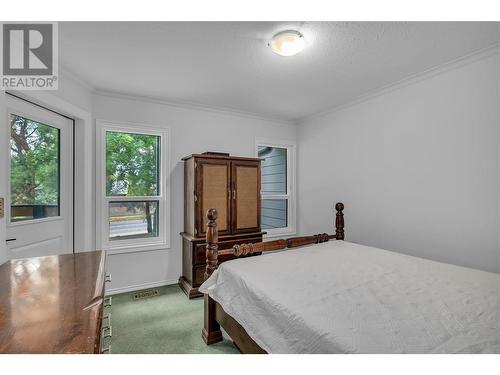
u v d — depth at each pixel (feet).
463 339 3.26
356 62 7.43
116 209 10.10
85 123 8.94
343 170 11.18
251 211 10.78
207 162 9.93
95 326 2.77
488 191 6.77
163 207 10.78
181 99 10.52
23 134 7.02
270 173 13.79
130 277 10.10
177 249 10.94
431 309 4.03
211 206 9.96
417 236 8.39
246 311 5.04
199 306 8.78
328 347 3.31
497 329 3.46
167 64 7.52
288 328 3.99
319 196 12.51
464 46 6.58
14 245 6.70
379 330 3.48
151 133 10.57
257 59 7.24
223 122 12.00
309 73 8.16
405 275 5.56
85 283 3.93
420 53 6.94
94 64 7.49
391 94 9.18
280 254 7.35
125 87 9.22
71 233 8.70
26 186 7.12
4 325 2.73
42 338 2.52
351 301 4.34
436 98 7.87
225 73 8.14
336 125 11.53
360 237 10.38
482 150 6.87
